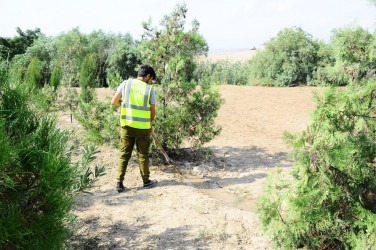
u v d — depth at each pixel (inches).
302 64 768.3
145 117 183.8
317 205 95.0
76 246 124.2
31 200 69.6
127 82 185.0
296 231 96.5
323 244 100.0
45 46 1091.9
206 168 237.8
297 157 96.3
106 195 180.5
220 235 139.3
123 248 126.3
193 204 171.6
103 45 1141.1
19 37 1167.0
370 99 94.8
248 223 151.9
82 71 371.6
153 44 244.5
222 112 457.4
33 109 78.4
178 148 249.6
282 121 412.8
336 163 89.4
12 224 62.6
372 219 87.5
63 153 79.8
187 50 251.1
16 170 66.4
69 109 340.2
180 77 236.2
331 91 92.7
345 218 95.4
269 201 105.2
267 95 622.2
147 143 190.4
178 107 239.0
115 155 247.9
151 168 233.1
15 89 74.0
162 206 168.1
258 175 225.3
